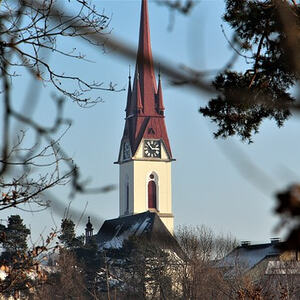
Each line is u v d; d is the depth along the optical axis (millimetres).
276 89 46844
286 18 10688
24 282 41938
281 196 7465
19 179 27703
